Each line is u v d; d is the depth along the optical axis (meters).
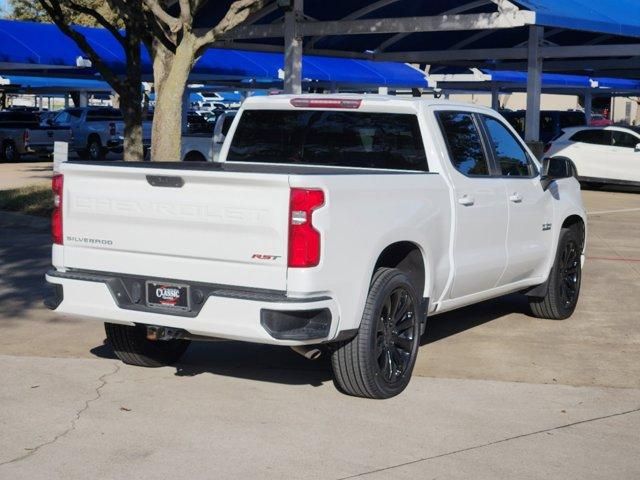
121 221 6.33
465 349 8.22
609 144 25.66
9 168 30.94
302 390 6.90
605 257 13.54
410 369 6.88
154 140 14.66
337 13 19.61
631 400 6.82
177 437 5.87
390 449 5.72
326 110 7.69
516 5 15.98
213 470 5.34
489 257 7.89
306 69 28.58
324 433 5.98
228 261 5.99
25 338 8.29
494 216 7.91
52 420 6.15
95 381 7.05
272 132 7.95
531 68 20.88
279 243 5.83
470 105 7.98
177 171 6.04
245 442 5.80
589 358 7.96
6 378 7.08
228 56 27.30
